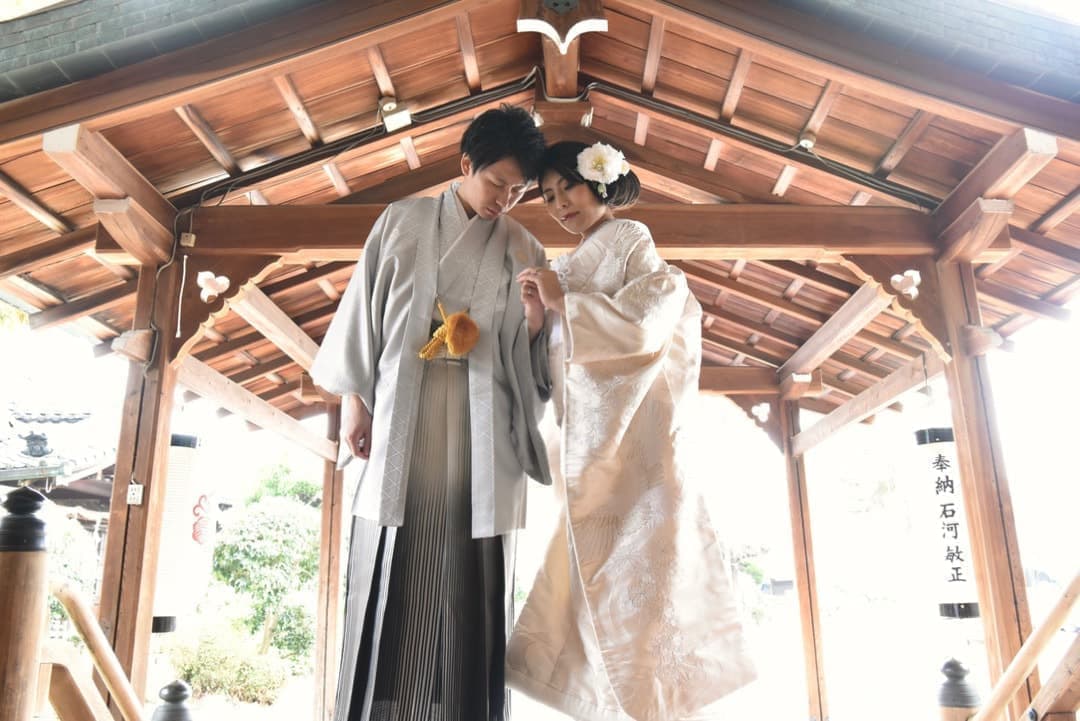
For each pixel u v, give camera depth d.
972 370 4.87
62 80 3.80
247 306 5.68
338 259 5.16
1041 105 4.03
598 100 5.43
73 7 3.83
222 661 9.34
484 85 5.20
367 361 1.72
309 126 4.75
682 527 1.74
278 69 3.95
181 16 3.76
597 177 1.92
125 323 6.20
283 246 5.04
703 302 7.84
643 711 1.60
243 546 11.55
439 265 1.75
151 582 4.48
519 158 1.75
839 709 9.04
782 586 15.58
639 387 1.77
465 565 1.66
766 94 4.71
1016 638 4.37
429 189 5.71
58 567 8.11
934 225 5.14
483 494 1.64
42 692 1.70
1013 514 4.57
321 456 8.59
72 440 8.39
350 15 3.92
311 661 11.22
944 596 5.25
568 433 1.79
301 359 7.08
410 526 1.64
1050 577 11.51
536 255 1.93
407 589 1.61
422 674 1.58
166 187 4.90
